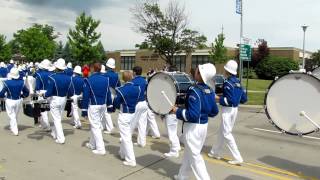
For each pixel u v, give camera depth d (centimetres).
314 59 5731
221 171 740
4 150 841
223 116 777
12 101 982
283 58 5547
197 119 580
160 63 6250
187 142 595
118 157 813
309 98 566
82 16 4456
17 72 983
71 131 1075
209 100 591
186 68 5850
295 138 1092
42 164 746
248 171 747
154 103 773
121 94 746
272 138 1085
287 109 586
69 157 802
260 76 5531
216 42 5272
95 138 831
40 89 1031
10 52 7181
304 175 739
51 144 909
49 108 984
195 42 4109
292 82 579
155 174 706
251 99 2202
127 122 755
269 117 604
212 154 831
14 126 995
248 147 963
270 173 741
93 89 815
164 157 823
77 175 687
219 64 5284
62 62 911
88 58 4456
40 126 1127
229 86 763
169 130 824
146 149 893
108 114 1048
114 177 683
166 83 750
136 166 753
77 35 4453
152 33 4075
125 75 764
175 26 4016
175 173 714
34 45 6412
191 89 581
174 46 4016
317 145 1008
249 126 1289
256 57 5525
